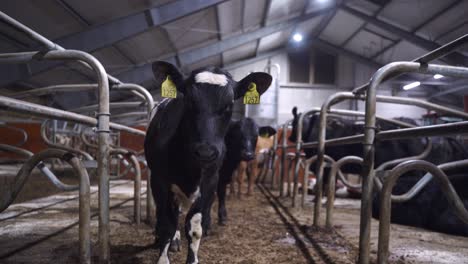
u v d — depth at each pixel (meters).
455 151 6.36
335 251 3.51
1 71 6.00
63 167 7.78
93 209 5.29
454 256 3.47
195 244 2.71
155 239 3.44
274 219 5.19
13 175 5.48
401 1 10.73
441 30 11.13
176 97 2.87
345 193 8.50
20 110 1.90
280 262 3.13
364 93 4.26
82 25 6.84
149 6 7.12
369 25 13.72
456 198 2.29
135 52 9.53
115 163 10.23
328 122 7.76
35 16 6.06
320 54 18.14
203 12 8.77
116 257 3.11
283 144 8.20
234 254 3.33
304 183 6.38
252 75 2.87
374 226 4.83
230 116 2.60
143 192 8.06
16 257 3.02
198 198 2.73
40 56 2.57
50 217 4.72
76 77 8.52
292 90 18.00
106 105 2.63
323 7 13.27
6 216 4.71
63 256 3.07
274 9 11.19
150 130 3.10
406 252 3.57
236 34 11.88
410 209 5.09
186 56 11.55
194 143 2.40
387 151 6.82
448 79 12.32
